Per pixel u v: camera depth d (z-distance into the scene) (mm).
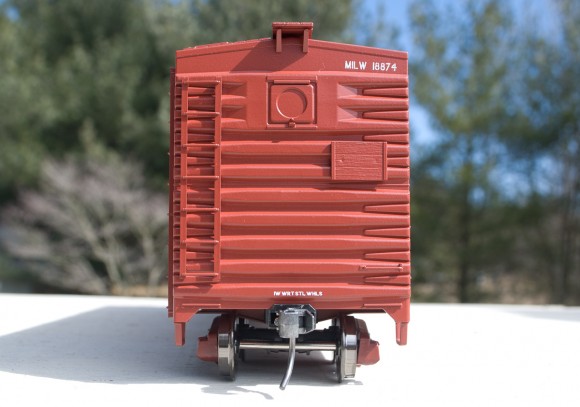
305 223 120
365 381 132
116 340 169
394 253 121
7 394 118
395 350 162
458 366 146
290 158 121
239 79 122
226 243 120
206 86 122
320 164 121
